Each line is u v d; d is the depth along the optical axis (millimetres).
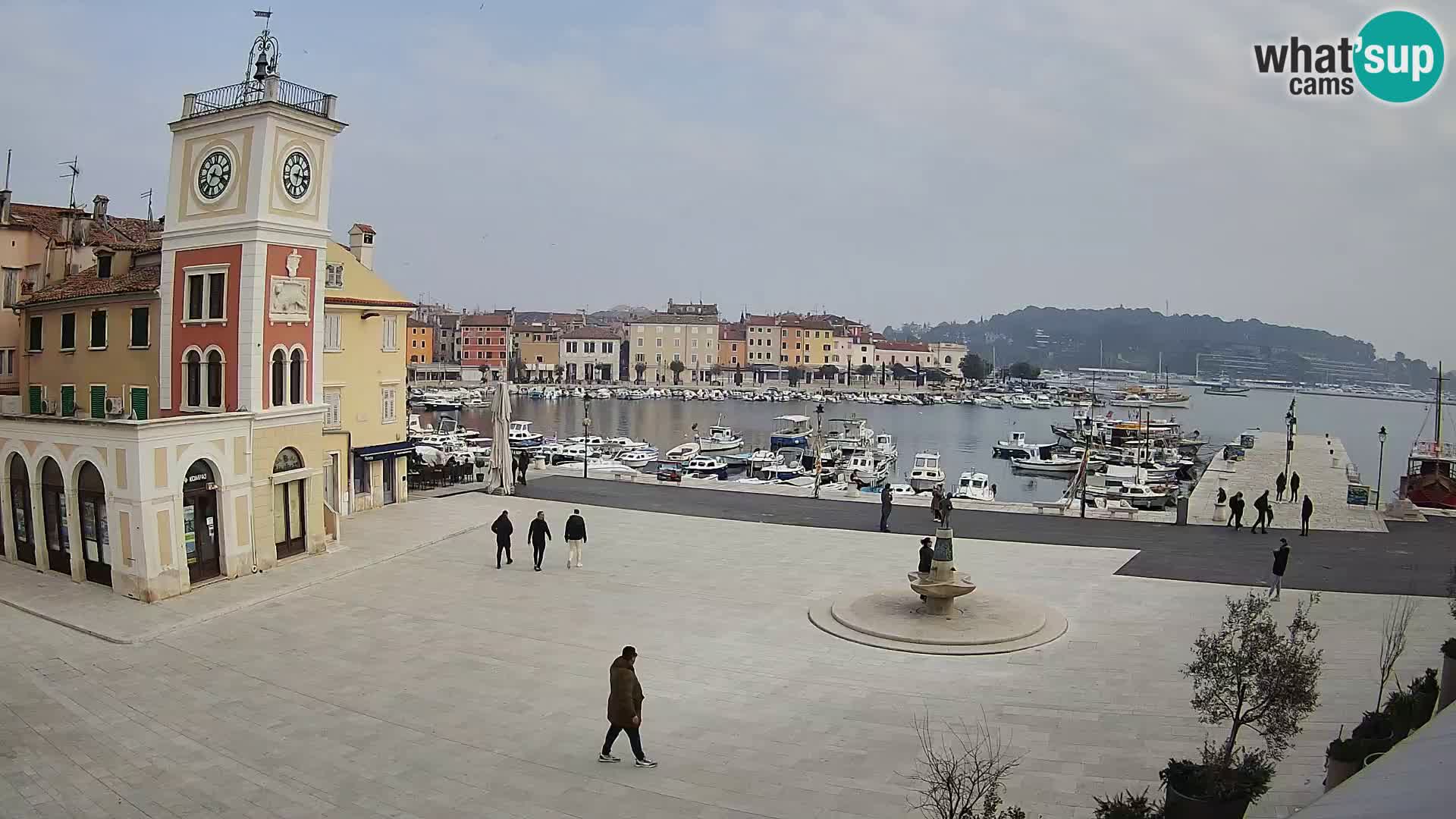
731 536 44812
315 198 39719
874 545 42500
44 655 27781
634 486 61438
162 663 27156
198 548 34969
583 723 22422
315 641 29094
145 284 41562
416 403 181000
